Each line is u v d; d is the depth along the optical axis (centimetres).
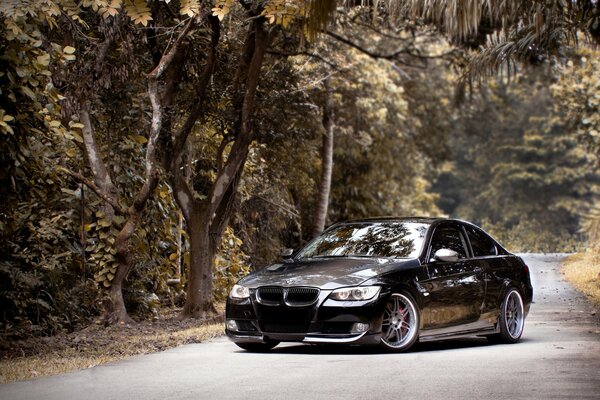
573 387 938
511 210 7519
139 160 1909
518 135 7731
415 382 977
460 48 3238
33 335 1550
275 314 1219
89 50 1620
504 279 1399
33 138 1314
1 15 1195
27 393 938
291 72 2100
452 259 1273
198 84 1783
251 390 937
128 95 1786
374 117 3716
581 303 1983
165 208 2031
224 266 2288
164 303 2102
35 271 1598
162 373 1070
